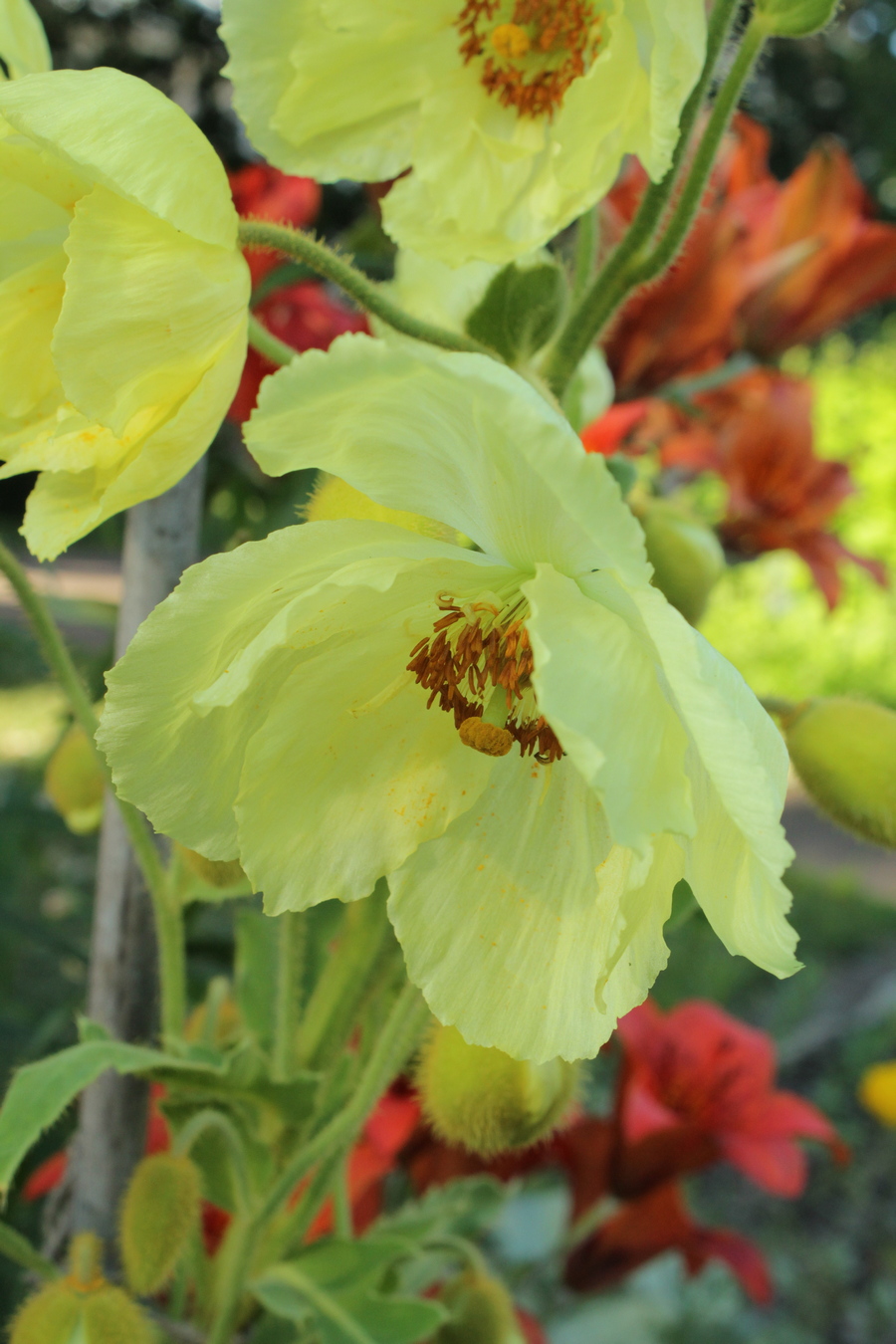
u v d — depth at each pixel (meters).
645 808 0.36
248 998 0.47
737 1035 0.60
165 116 0.38
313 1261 0.45
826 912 1.99
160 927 0.44
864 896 2.08
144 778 0.38
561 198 0.41
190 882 0.44
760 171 0.65
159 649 0.37
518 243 0.41
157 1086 0.49
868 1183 1.40
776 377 0.63
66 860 1.04
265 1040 0.47
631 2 0.39
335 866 0.39
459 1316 0.47
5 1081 0.66
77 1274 0.42
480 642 0.40
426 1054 0.45
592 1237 0.59
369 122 0.42
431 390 0.36
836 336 2.71
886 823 0.45
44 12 2.78
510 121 0.42
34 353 0.39
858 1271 1.28
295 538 0.37
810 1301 1.21
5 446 0.39
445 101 0.41
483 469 0.38
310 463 0.37
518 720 0.40
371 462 0.38
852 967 1.85
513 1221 0.75
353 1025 0.45
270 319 0.55
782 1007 1.63
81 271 0.38
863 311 0.64
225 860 0.39
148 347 0.38
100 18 2.75
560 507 0.37
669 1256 0.99
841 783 0.45
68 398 0.38
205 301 0.38
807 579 2.21
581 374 0.50
